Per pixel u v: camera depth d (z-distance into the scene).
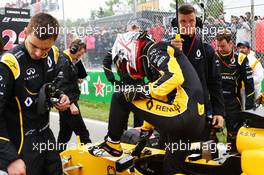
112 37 20.38
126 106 6.71
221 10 14.89
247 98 10.08
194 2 12.26
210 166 6.50
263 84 14.44
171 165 6.46
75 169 7.75
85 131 11.45
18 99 5.25
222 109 7.85
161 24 17.05
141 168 7.31
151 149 7.43
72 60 10.55
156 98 6.32
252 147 5.34
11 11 20.17
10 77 5.08
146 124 7.26
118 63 6.64
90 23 21.47
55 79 5.68
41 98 5.20
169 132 6.27
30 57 5.21
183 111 6.14
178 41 6.57
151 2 17.72
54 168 5.70
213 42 13.56
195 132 6.32
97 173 7.40
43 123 5.57
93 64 21.66
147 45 6.42
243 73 10.04
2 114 5.07
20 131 5.33
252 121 5.46
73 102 10.23
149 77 6.57
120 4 19.78
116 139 6.94
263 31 15.15
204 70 7.70
